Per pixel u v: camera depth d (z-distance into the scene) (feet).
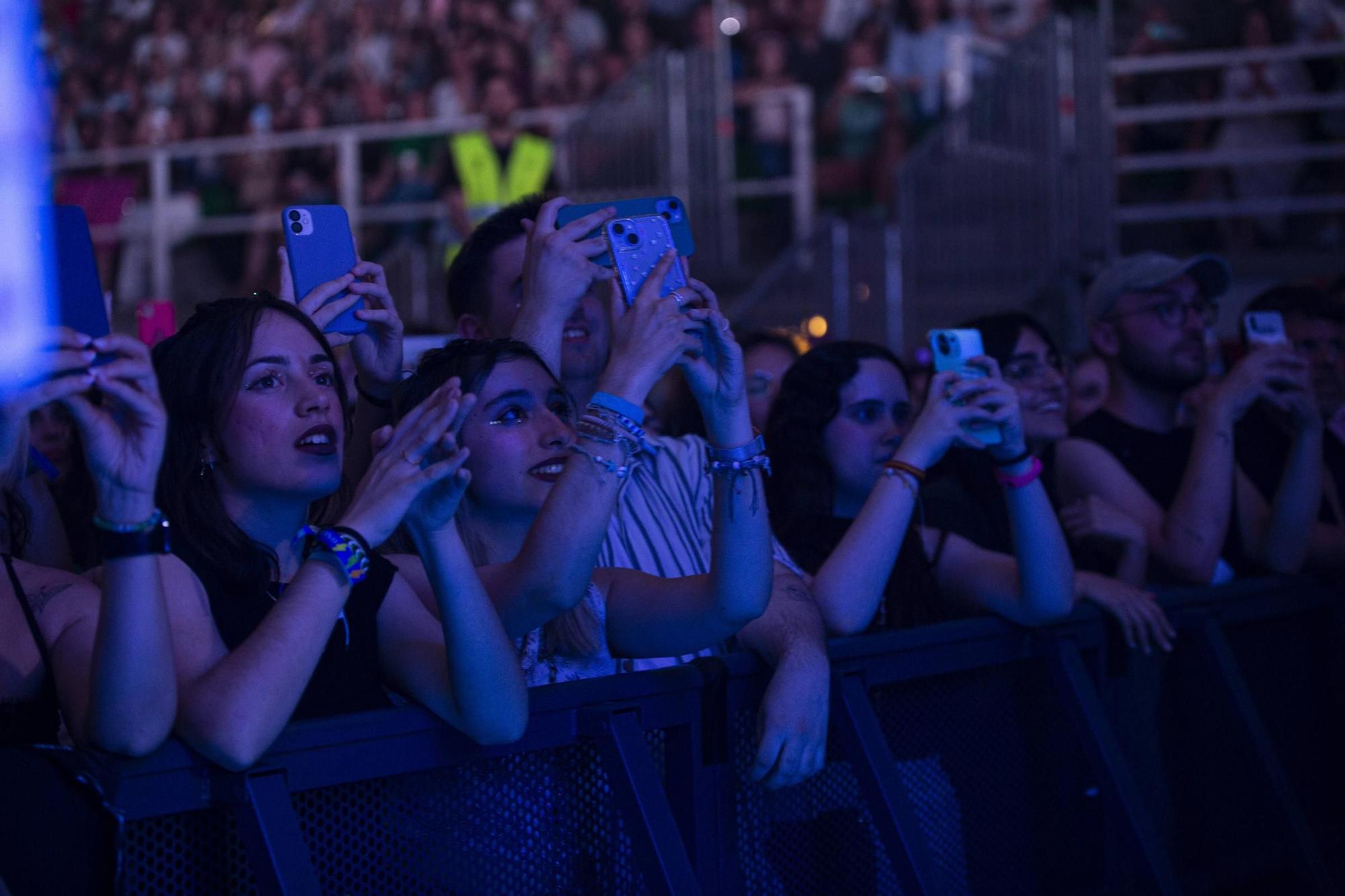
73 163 28.91
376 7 32.71
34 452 5.59
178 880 4.77
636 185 25.12
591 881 5.81
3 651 5.11
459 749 5.37
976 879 7.27
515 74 30.25
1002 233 21.63
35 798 4.49
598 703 5.82
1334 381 11.44
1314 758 9.55
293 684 4.80
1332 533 9.91
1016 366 10.12
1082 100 21.61
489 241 8.36
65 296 5.03
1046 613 7.39
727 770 6.29
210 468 5.52
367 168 30.25
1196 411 12.87
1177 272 10.09
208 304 5.67
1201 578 9.07
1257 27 24.20
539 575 5.69
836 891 6.72
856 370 8.22
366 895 5.15
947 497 8.70
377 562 5.77
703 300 6.08
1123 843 7.48
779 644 6.45
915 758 7.09
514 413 6.49
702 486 7.62
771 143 26.11
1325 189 23.68
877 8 28.19
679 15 31.32
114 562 4.56
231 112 31.96
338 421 5.71
